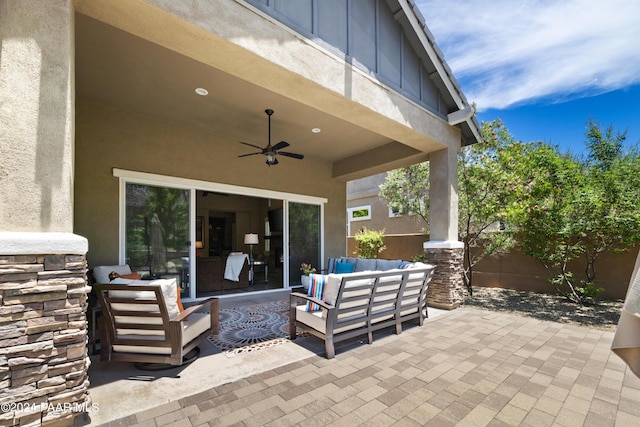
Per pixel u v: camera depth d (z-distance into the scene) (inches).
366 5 173.2
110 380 107.7
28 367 73.5
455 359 128.3
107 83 176.9
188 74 166.7
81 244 82.0
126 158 213.8
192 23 104.7
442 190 229.8
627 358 46.3
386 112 179.3
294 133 258.4
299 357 129.0
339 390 101.7
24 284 73.2
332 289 131.7
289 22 133.8
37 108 78.5
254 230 518.0
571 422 85.8
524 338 155.9
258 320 185.9
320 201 337.4
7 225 74.0
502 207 249.6
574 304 235.8
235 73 135.0
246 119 229.1
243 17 118.5
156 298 108.4
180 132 239.0
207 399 95.8
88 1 93.0
